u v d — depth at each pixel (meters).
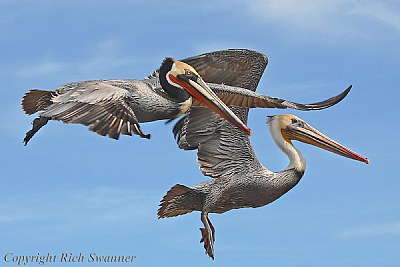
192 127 16.33
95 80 13.55
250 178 16.20
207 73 16.17
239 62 16.22
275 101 15.53
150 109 14.27
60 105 11.97
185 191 15.80
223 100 15.84
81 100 11.99
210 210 16.14
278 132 17.14
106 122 11.54
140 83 14.37
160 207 15.77
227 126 16.27
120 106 11.90
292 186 16.53
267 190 16.33
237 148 16.28
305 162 16.73
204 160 16.33
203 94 14.98
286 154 16.91
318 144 17.02
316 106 15.66
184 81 15.00
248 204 16.41
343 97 15.69
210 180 16.25
